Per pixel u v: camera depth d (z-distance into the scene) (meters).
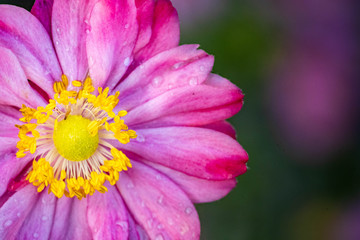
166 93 0.22
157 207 0.22
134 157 0.22
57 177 0.22
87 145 0.22
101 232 0.22
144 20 0.22
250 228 0.27
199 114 0.22
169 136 0.22
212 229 0.27
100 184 0.22
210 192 0.22
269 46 0.27
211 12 0.27
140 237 0.22
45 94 0.22
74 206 0.22
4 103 0.21
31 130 0.21
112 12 0.21
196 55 0.22
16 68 0.21
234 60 0.27
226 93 0.22
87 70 0.22
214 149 0.22
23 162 0.21
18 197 0.21
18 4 0.23
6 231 0.21
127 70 0.22
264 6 0.27
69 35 0.21
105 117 0.22
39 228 0.21
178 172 0.22
